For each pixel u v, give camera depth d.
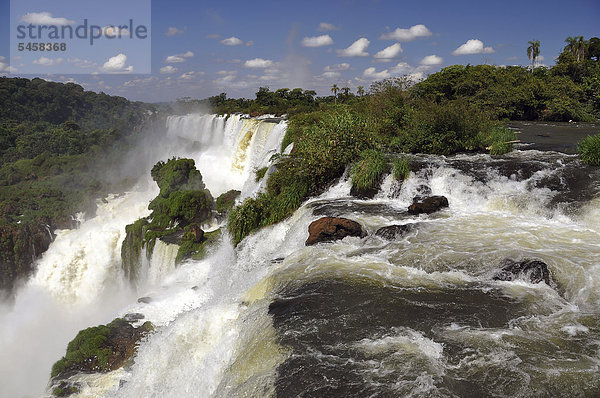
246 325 11.94
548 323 10.45
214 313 13.37
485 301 11.55
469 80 49.03
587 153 20.89
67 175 52.16
